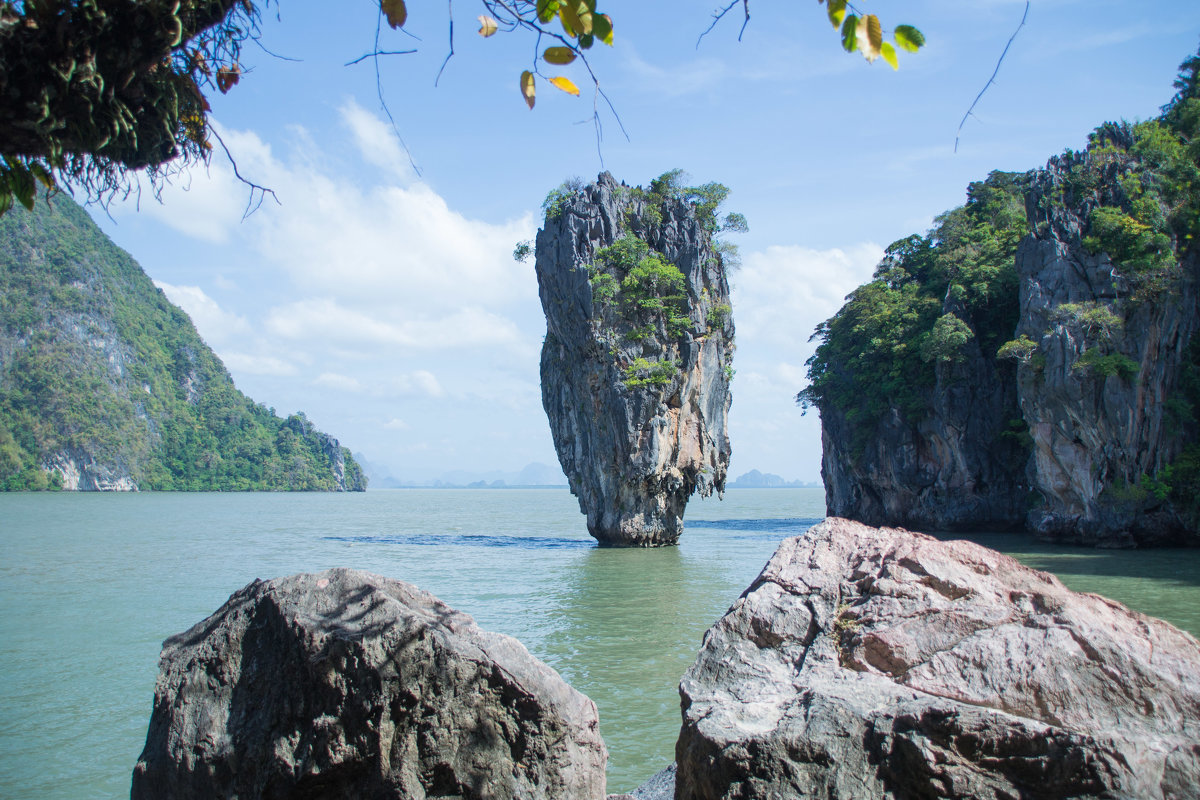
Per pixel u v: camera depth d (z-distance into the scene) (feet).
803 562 17.71
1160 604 96.63
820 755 13.24
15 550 178.60
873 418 253.65
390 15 13.19
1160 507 168.45
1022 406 186.39
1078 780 12.10
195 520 315.78
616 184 198.29
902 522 247.29
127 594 108.37
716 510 434.71
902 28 11.96
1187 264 178.91
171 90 14.25
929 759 12.64
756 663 15.85
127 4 12.34
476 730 18.12
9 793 38.11
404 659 18.13
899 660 14.65
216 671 19.54
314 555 164.76
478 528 270.87
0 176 13.32
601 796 19.56
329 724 17.80
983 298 226.17
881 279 269.03
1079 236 184.03
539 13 12.97
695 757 14.20
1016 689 13.57
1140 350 169.99
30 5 11.75
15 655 69.26
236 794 18.19
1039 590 15.56
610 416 183.01
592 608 93.15
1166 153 193.36
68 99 12.52
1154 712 13.05
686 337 187.21
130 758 43.04
